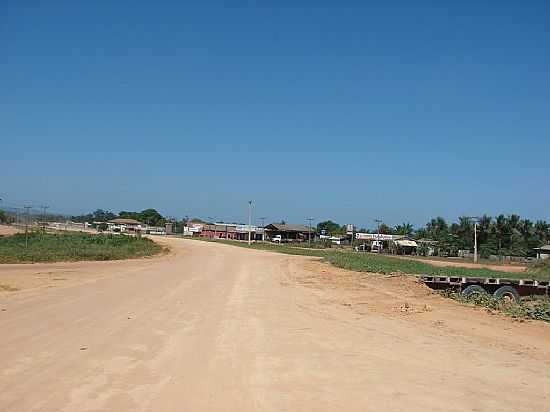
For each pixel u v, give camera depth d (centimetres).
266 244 8831
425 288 2378
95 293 1744
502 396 700
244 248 6625
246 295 1866
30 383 709
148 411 611
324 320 1347
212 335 1098
